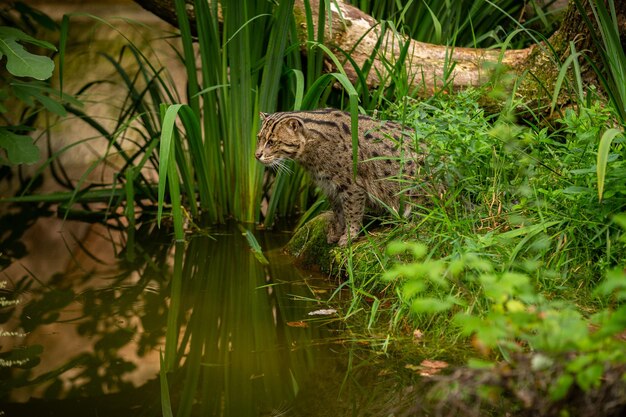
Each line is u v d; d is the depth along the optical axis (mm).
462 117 4930
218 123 6734
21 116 8211
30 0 9633
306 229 5863
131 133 8492
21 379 3916
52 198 7223
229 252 6074
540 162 4523
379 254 4863
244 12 6082
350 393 3705
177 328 4664
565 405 2736
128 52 9375
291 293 5160
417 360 3941
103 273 5727
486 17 7285
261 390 3809
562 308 3691
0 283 5473
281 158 5539
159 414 3562
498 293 2781
